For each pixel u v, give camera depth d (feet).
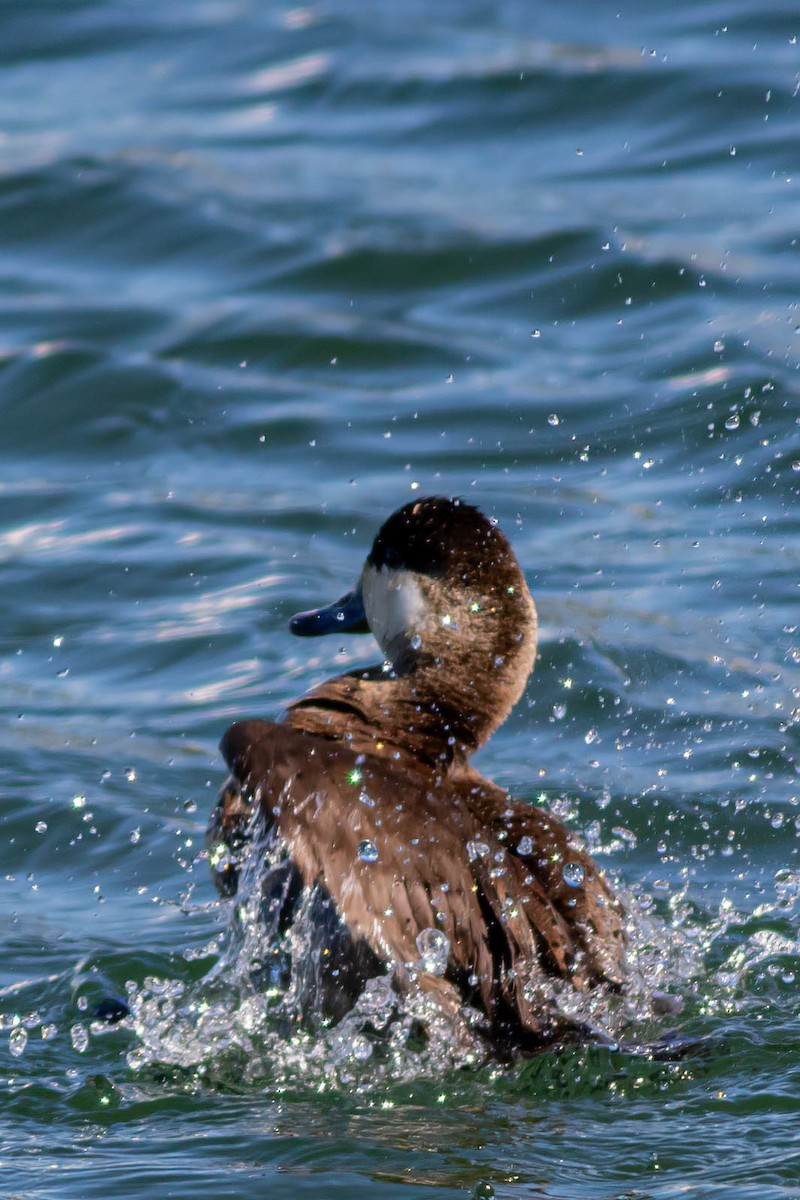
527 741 35.50
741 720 35.45
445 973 21.47
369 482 47.52
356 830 21.54
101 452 51.19
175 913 29.50
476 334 56.49
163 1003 24.73
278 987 22.66
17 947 28.14
